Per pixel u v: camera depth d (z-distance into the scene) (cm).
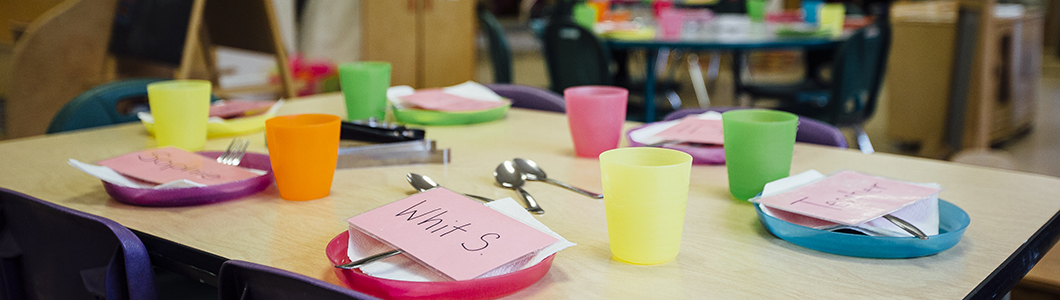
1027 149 361
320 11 353
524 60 795
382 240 55
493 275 52
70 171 91
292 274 45
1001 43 358
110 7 256
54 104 247
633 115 291
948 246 59
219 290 50
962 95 299
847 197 67
